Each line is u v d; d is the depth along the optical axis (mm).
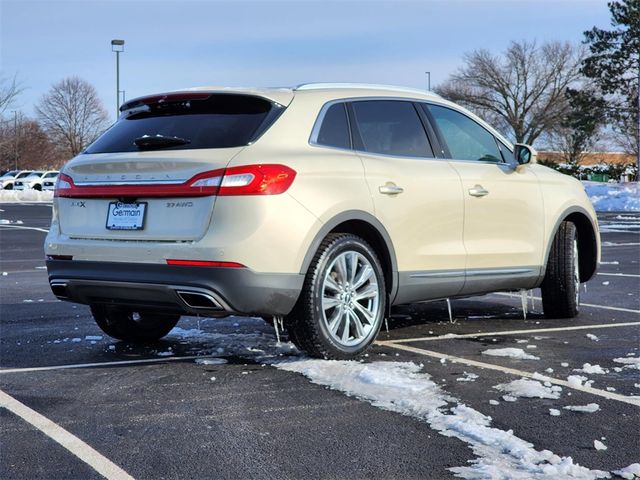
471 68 66688
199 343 5398
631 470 2885
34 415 3635
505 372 4441
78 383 4242
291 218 4387
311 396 3926
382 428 3416
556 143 68562
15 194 41531
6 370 4574
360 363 4633
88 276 4672
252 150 4410
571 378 4234
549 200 6254
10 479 2848
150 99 4895
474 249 5582
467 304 7367
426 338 5547
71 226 4848
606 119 56656
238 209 4277
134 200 4566
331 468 2951
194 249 4281
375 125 5172
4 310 7035
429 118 5566
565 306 6387
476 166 5742
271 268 4316
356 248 4766
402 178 5102
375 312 4895
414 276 5180
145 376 4391
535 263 6125
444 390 4027
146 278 4445
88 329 6043
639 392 4016
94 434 3354
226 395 3959
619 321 6320
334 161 4738
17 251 13766
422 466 2965
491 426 3445
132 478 2861
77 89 80938
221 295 4270
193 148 4508
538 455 3057
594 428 3416
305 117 4746
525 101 66688
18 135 77562
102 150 4855
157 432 3377
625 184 48000
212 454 3105
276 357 4844
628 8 54500
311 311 4539
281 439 3279
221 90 4738
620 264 11078
